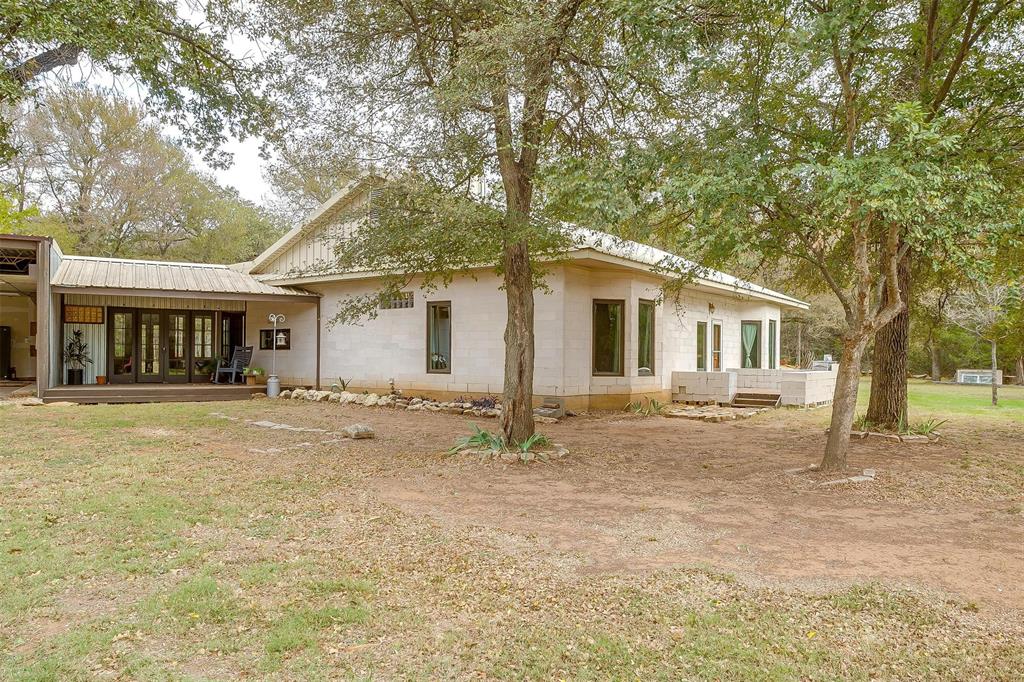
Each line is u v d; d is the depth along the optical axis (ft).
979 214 20.42
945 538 16.74
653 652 10.54
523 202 28.73
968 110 29.94
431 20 28.96
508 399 29.55
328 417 43.16
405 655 10.40
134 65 27.09
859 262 23.43
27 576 13.47
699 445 32.48
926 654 10.56
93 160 91.20
